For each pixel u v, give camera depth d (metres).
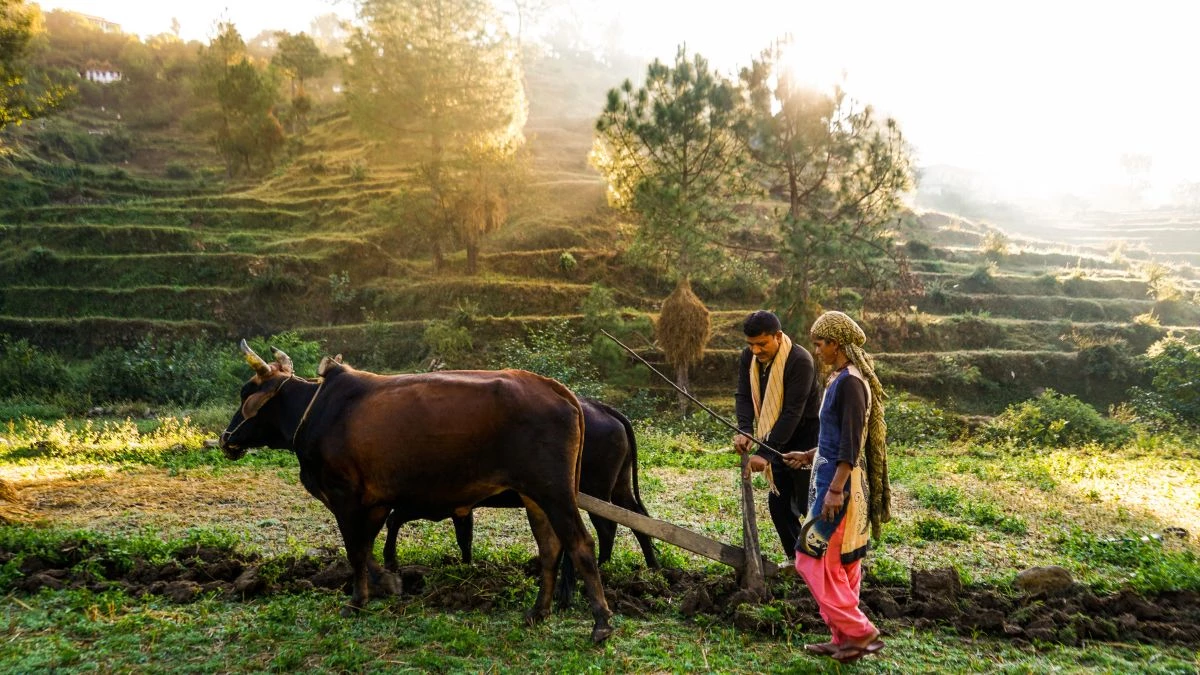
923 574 5.95
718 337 34.00
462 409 5.32
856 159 26.59
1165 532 8.57
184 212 44.75
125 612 5.43
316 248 40.31
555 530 5.25
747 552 5.53
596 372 28.73
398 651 4.95
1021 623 5.53
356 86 39.03
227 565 6.36
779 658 4.89
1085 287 43.91
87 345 33.31
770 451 5.63
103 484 10.41
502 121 38.47
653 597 5.99
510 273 38.97
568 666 4.66
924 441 19.25
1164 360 24.03
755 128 26.83
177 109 79.44
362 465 5.47
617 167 29.94
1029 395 32.66
